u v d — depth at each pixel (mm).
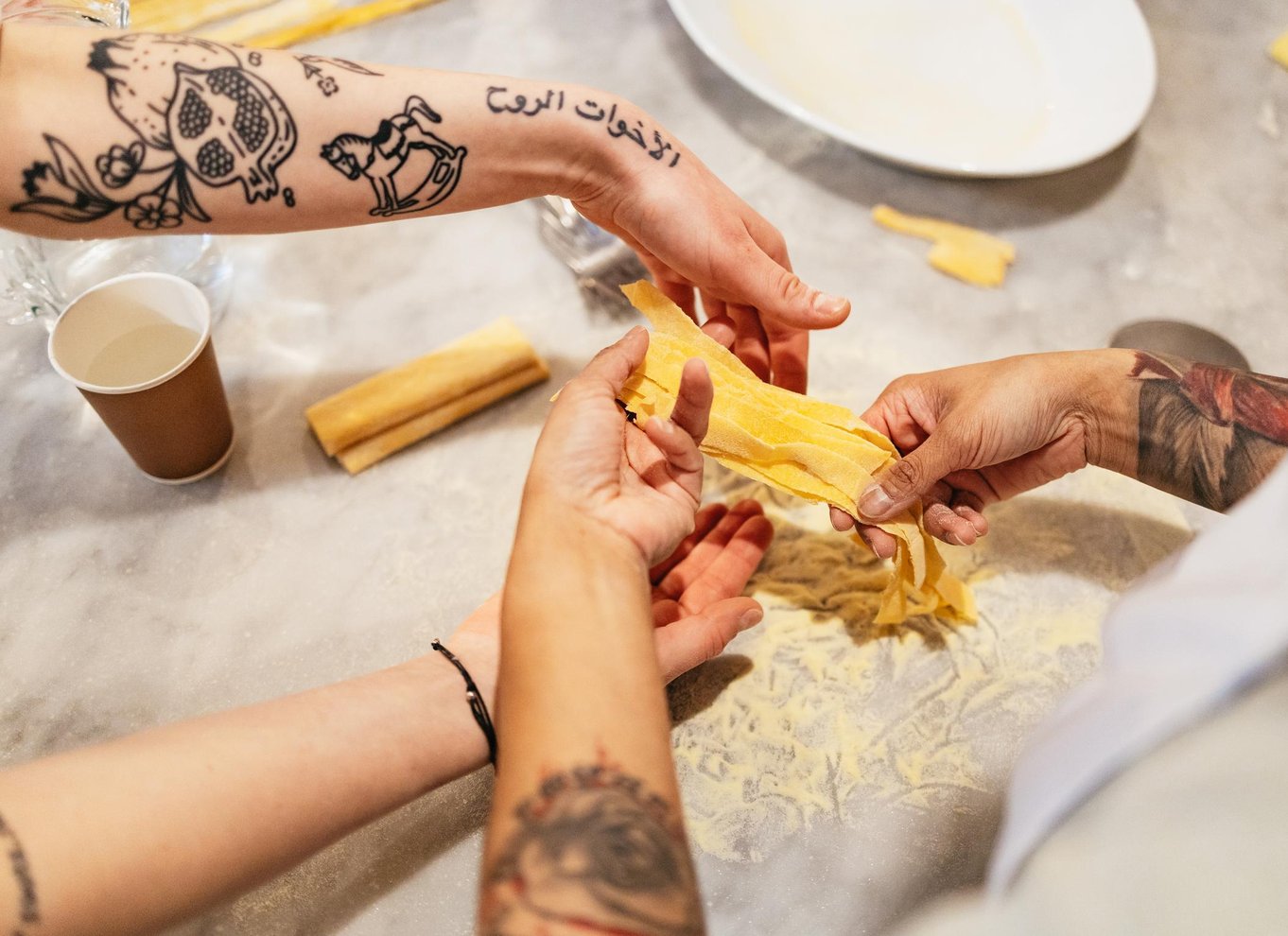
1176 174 920
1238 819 265
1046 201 897
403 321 821
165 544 705
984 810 595
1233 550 298
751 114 941
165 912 407
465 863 577
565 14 1008
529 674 390
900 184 903
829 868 575
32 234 539
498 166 618
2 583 684
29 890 378
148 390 612
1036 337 816
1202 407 588
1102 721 289
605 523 462
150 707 637
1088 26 896
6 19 725
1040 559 703
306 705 495
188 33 935
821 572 702
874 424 689
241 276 839
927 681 649
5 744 620
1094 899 277
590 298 836
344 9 974
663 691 414
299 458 749
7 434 750
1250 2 1042
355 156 574
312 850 459
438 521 723
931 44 921
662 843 354
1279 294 842
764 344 729
